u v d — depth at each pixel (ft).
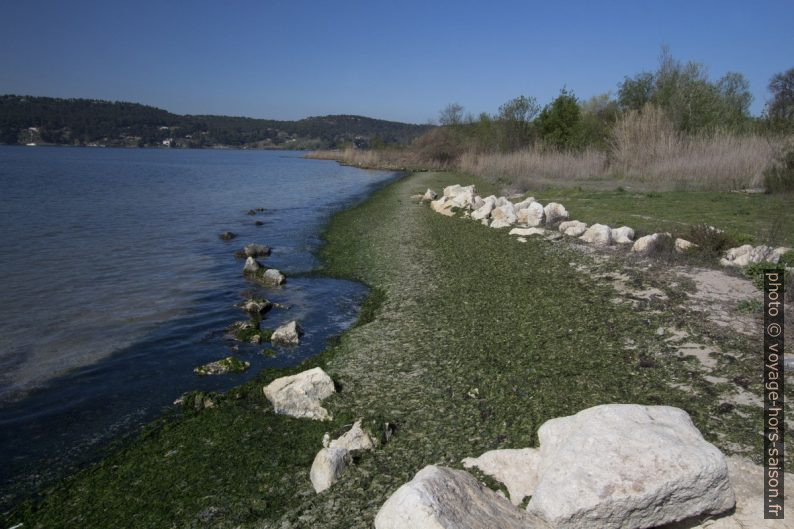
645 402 26.43
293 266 63.16
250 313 46.50
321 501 21.26
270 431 27.58
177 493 23.09
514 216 78.28
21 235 79.20
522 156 148.56
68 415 30.22
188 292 52.54
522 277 49.85
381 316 43.45
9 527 21.76
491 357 33.45
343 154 383.86
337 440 25.12
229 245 75.46
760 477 18.34
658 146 113.50
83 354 38.09
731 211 70.90
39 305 48.14
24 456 26.55
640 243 54.08
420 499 15.21
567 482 16.44
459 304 44.11
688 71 148.36
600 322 37.24
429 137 273.54
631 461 16.56
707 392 26.86
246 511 21.52
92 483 24.26
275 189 161.79
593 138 150.20
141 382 34.06
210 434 27.58
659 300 39.99
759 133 119.34
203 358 37.70
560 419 20.36
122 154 448.24
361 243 73.10
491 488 19.21
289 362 36.78
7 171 207.51
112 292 52.29
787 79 154.30
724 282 42.78
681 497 16.05
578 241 61.41
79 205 113.70
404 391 30.01
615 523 15.93
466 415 26.89
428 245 67.31
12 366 36.14
